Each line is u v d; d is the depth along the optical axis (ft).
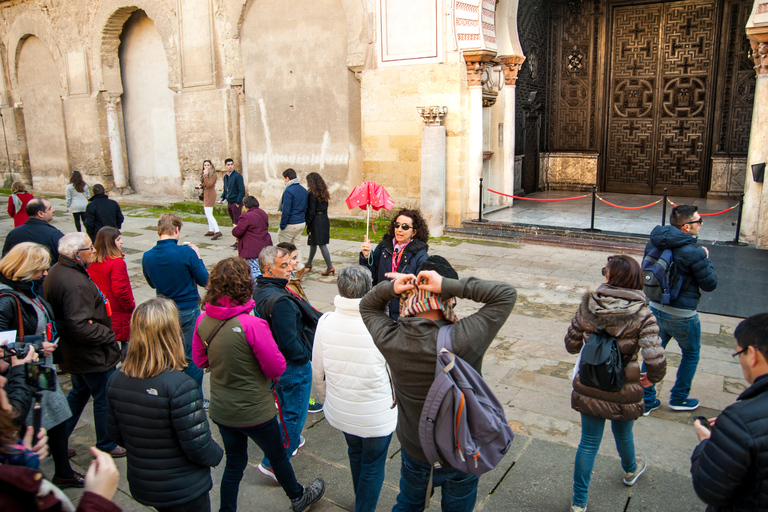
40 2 56.49
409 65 35.47
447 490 8.31
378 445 9.84
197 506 8.90
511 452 12.78
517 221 36.04
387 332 8.02
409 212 14.82
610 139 47.32
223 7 44.45
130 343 8.54
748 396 6.45
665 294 13.56
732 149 42.24
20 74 61.93
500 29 38.60
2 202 56.90
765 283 23.57
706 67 42.24
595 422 10.23
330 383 10.03
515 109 43.11
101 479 5.82
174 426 8.37
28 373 8.95
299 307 12.34
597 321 9.95
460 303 24.26
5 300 10.38
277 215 43.93
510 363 17.54
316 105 41.65
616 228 33.32
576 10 46.50
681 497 11.06
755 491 6.07
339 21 39.32
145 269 15.16
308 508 11.08
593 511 10.71
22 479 5.00
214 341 9.82
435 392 7.30
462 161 35.35
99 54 53.31
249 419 9.89
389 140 37.17
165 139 54.29
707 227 33.81
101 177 56.34
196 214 47.14
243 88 45.21
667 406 14.83
